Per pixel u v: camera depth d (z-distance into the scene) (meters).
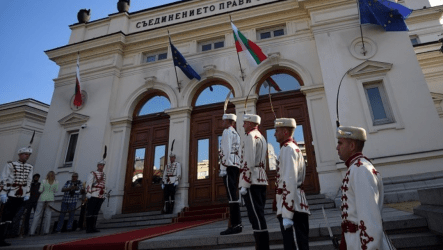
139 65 11.34
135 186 9.87
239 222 3.97
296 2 10.05
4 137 14.90
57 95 11.77
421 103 7.66
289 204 2.26
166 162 9.84
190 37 11.12
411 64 8.12
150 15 12.35
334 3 9.48
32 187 7.73
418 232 3.39
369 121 7.80
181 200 8.78
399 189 6.61
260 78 9.77
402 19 8.45
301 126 8.85
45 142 11.01
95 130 10.40
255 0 11.09
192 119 10.11
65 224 8.19
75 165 10.10
